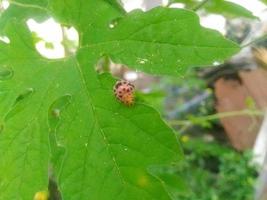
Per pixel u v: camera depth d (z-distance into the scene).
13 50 0.08
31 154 0.07
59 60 0.08
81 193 0.07
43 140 0.07
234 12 0.10
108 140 0.07
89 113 0.07
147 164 0.07
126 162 0.07
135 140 0.07
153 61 0.07
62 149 0.07
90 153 0.07
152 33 0.07
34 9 0.09
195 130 0.37
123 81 0.07
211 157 0.35
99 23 0.08
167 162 0.07
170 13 0.07
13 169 0.07
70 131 0.07
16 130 0.07
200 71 0.31
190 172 0.33
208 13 0.11
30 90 0.08
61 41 0.10
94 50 0.08
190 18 0.07
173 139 0.07
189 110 0.35
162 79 0.33
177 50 0.07
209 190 0.31
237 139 0.31
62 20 0.08
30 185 0.07
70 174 0.07
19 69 0.08
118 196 0.07
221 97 0.31
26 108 0.07
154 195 0.07
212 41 0.07
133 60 0.07
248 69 0.26
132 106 0.07
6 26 0.08
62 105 0.08
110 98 0.07
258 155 0.30
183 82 0.31
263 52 0.20
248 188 0.30
